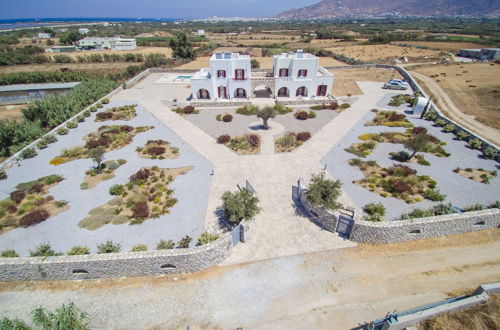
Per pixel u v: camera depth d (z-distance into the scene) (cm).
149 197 2516
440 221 2012
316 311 1622
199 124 4172
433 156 3170
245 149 3400
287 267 1891
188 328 1517
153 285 1789
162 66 8125
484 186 2616
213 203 2461
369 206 2303
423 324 1481
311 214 2327
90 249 1984
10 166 3042
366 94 5491
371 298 1683
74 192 2619
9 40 13775
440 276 1805
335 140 3609
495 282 1761
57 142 3616
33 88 6531
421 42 12488
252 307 1650
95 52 11588
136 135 3812
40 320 1391
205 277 1834
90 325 1561
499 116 4228
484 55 8638
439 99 5069
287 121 4231
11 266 1725
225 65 4744
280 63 4906
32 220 2231
